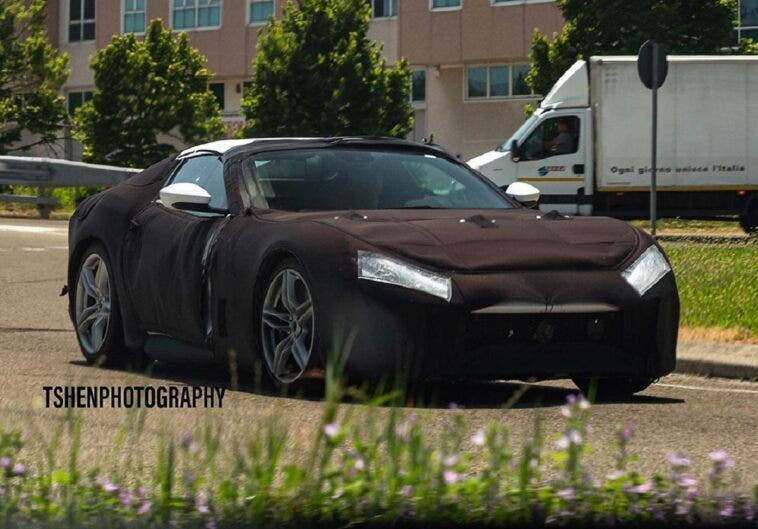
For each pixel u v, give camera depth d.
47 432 12.02
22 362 18.88
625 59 62.66
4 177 68.56
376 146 18.19
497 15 107.88
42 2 93.88
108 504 8.02
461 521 8.02
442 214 16.16
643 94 62.84
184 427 12.46
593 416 14.45
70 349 21.05
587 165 62.78
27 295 30.23
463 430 8.76
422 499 7.99
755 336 21.89
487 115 111.38
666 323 15.38
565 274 14.86
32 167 68.44
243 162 17.47
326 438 7.92
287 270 15.28
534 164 63.25
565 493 8.21
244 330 15.90
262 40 86.94
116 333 18.64
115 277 18.59
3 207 73.38
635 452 12.01
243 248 16.05
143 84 94.00
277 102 86.25
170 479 8.07
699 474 10.96
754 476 10.95
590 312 14.85
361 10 87.00
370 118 86.75
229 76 121.31
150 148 94.88
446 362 14.32
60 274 35.38
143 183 19.20
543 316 14.64
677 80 63.03
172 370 18.27
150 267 17.78
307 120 86.06
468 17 109.06
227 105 123.12
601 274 15.05
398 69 89.31
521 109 109.94
